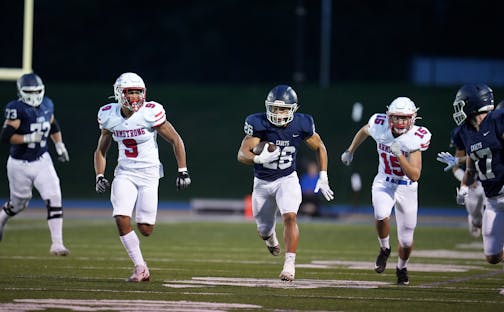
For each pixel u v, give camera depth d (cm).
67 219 5831
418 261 3722
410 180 2823
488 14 13000
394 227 5584
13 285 2711
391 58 12938
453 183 8400
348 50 12925
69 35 12175
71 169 8688
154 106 2834
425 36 13038
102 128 2847
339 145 9162
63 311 2253
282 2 13000
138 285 2742
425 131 2847
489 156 2611
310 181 6475
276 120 2834
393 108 2800
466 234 5222
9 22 5831
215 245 4328
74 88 10344
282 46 12838
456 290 2778
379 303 2466
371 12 13188
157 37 12650
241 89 10550
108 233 4847
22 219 5609
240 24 12888
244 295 2562
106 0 12450
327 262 3619
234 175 8688
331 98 10106
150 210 2852
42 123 3381
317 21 12962
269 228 3009
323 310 2328
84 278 2908
